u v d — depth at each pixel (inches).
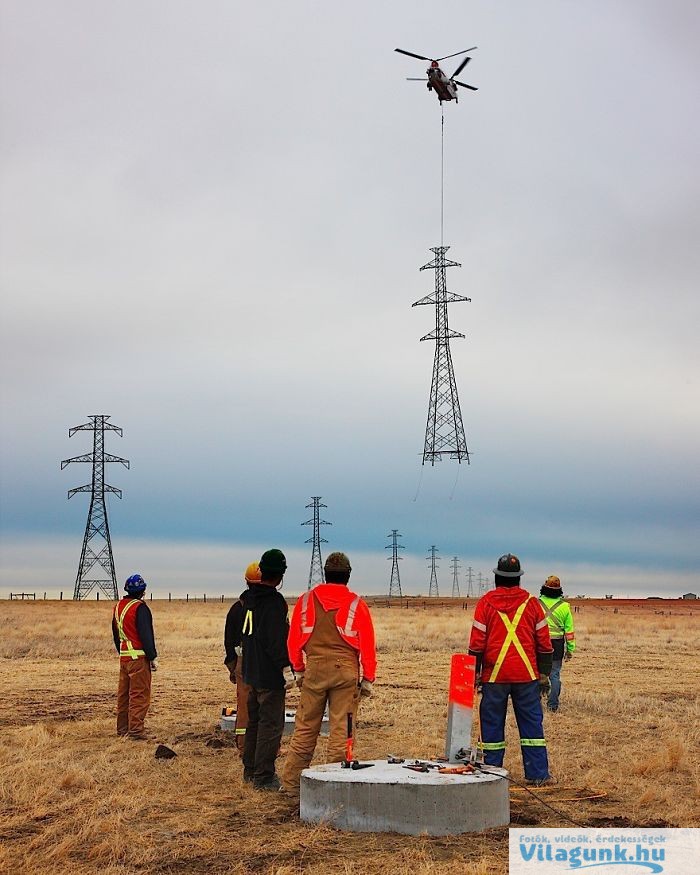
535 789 390.3
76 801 373.7
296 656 390.9
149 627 538.9
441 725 566.6
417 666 966.4
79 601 3705.7
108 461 3804.1
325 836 318.0
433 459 3179.1
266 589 409.7
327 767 358.0
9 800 376.8
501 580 412.5
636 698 686.5
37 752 473.7
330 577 400.8
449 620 2096.5
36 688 780.0
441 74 2064.5
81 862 297.4
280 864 289.3
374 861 290.5
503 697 406.9
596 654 1146.7
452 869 283.1
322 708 391.2
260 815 352.5
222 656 1100.5
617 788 394.6
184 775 421.7
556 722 583.8
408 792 323.0
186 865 291.9
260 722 405.4
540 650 406.6
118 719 544.7
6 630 1568.7
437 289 3245.6
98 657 1107.9
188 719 606.9
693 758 456.8
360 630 390.0
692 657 1101.7
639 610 3528.5
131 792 390.6
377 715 606.2
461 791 324.2
